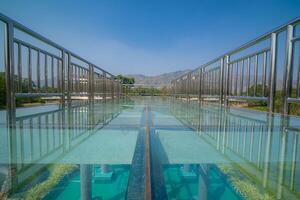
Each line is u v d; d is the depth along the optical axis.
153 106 4.35
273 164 0.93
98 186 0.73
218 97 3.84
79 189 0.71
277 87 2.18
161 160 0.98
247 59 2.81
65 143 1.22
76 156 1.02
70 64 3.47
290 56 1.94
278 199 0.65
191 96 5.76
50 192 0.69
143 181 0.76
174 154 1.07
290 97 1.96
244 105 3.49
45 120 1.91
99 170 0.86
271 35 2.19
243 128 1.69
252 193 0.69
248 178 0.80
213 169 0.88
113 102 5.51
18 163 0.90
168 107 4.04
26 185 0.72
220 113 2.81
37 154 1.01
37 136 1.35
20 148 1.09
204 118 2.34
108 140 1.32
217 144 1.25
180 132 1.57
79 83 4.11
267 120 2.01
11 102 1.97
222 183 0.77
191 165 0.93
